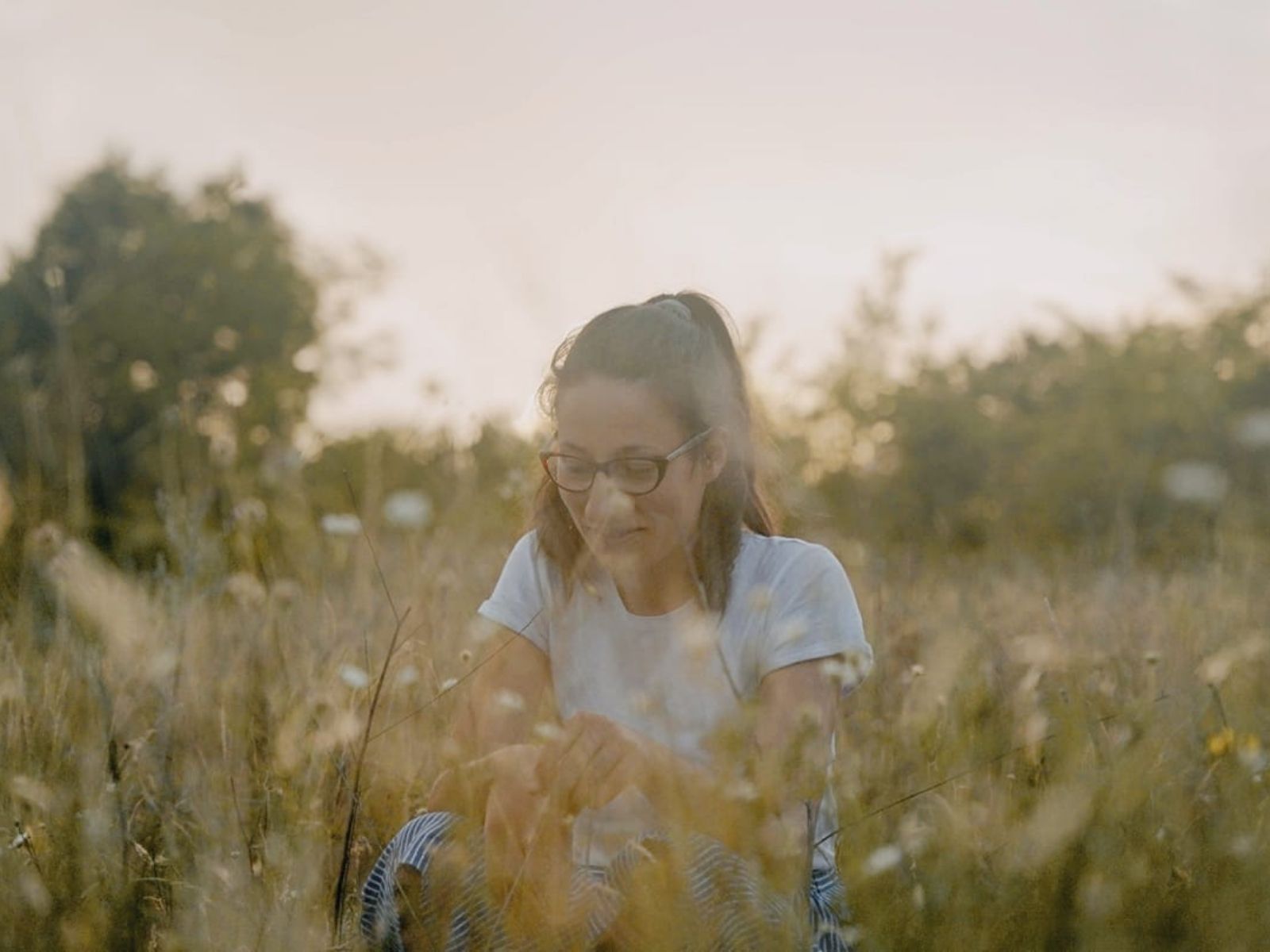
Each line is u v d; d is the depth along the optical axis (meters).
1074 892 1.58
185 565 2.52
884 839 1.78
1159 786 1.80
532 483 2.35
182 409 3.71
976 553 4.76
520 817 1.71
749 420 2.24
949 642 2.04
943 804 1.73
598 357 1.96
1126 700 2.18
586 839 1.98
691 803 1.59
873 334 15.46
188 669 2.35
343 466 2.24
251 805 1.99
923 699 2.04
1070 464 13.64
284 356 22.06
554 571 2.18
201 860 1.76
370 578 3.08
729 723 1.54
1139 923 1.57
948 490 14.78
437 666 2.45
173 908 1.75
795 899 1.51
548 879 1.65
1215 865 1.67
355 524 2.13
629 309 2.01
